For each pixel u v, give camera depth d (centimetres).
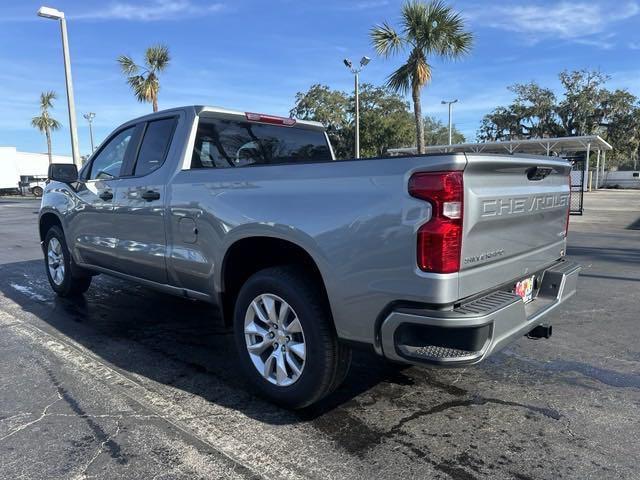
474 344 259
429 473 271
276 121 491
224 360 433
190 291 408
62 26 1753
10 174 4650
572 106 4906
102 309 590
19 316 562
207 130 433
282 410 341
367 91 4303
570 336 492
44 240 653
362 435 310
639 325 527
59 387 378
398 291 268
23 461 282
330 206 294
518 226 320
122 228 466
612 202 2633
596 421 327
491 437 308
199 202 377
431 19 1762
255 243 354
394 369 411
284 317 331
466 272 270
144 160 454
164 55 2520
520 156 309
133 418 331
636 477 268
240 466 277
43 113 5394
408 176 264
